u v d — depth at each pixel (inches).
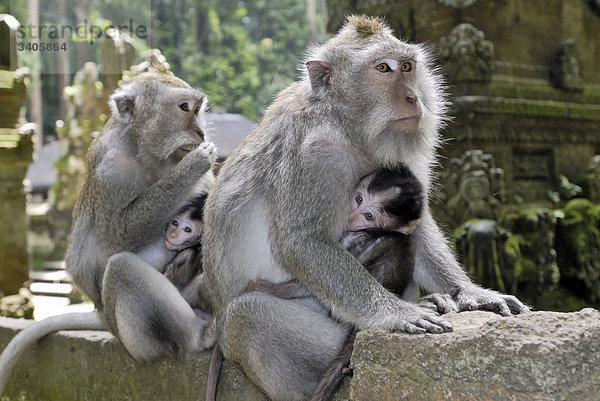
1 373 293.0
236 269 217.2
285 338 200.5
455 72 518.0
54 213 935.7
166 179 264.7
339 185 203.3
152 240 271.3
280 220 203.2
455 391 146.4
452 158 520.7
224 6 1830.7
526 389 135.1
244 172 217.6
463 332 150.0
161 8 1839.3
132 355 255.0
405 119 205.9
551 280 532.7
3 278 460.4
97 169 279.3
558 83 585.9
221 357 228.5
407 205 210.1
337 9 587.5
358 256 212.5
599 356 131.9
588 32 629.6
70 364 289.6
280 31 1823.3
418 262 231.5
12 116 468.4
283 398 203.2
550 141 580.1
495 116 526.9
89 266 281.6
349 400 170.4
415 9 549.3
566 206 579.8
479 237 478.6
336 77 210.1
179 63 1712.6
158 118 277.3
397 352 157.9
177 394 247.8
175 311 246.2
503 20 554.6
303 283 199.9
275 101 226.1
